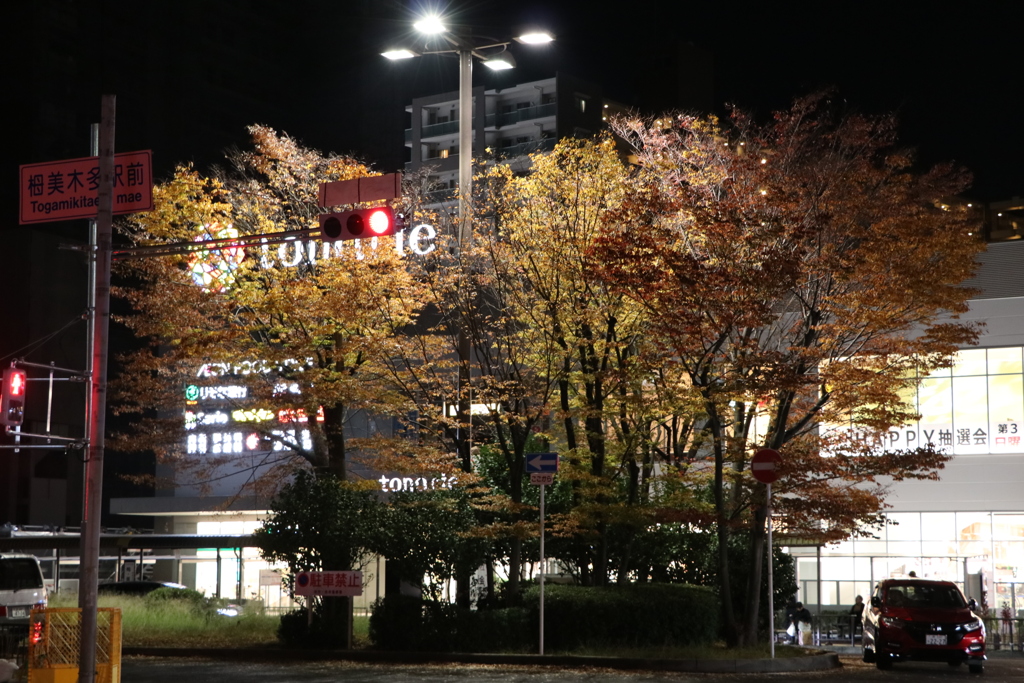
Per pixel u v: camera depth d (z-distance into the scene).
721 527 21.50
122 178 15.00
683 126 22.94
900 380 20.81
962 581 31.39
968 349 31.83
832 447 21.86
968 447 31.62
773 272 18.34
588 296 20.77
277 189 24.52
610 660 18.36
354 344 21.73
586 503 21.03
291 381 22.88
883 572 32.44
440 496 21.77
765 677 17.19
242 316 23.11
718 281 18.50
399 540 21.14
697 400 19.83
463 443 22.30
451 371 24.95
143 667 18.31
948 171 21.55
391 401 22.33
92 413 14.30
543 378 22.58
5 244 62.56
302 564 21.62
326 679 15.97
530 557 23.33
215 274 22.06
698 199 19.11
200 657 20.69
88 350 15.81
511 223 21.23
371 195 14.90
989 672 19.16
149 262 22.23
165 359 22.69
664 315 18.94
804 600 33.19
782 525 21.52
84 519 14.27
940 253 20.41
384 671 17.42
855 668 19.48
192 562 43.69
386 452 21.56
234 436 36.06
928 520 32.06
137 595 30.91
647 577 24.88
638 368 20.14
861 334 21.03
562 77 79.88
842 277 19.98
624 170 21.91
